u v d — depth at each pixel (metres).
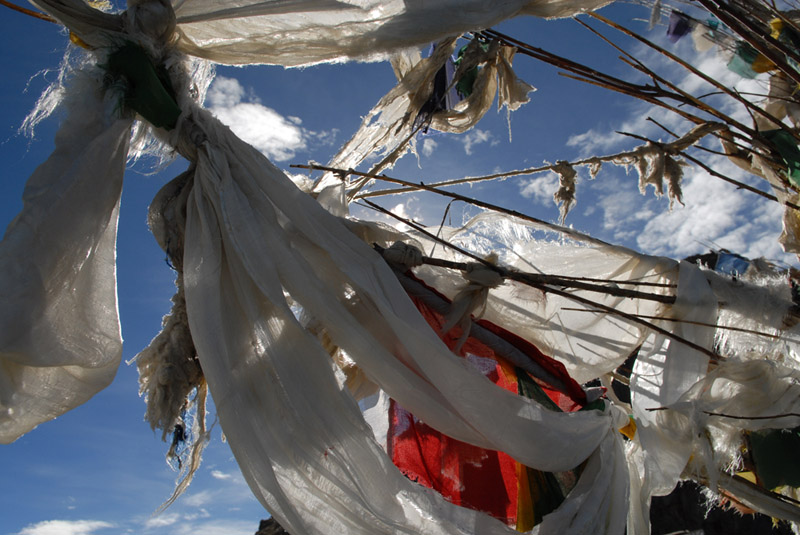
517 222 4.17
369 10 3.85
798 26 3.97
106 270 3.13
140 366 3.19
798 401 3.44
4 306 2.73
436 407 2.97
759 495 3.88
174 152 3.54
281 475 2.74
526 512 3.38
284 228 3.34
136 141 3.49
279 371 2.89
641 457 4.02
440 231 4.25
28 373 2.88
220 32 3.76
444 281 3.86
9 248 2.84
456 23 3.86
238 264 3.13
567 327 4.04
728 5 3.68
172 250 3.38
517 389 3.60
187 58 3.67
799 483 3.59
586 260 4.14
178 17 3.64
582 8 4.18
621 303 4.02
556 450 3.08
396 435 3.59
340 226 3.36
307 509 2.68
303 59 3.87
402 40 3.84
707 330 3.60
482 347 3.60
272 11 3.73
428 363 3.00
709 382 3.49
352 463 2.77
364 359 2.99
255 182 3.40
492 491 3.45
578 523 3.00
